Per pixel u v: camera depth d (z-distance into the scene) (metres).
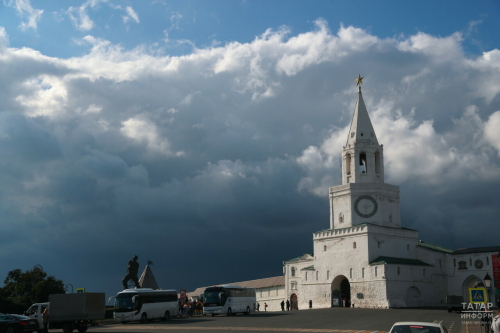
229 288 80.06
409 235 103.50
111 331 54.22
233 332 48.41
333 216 105.31
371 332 47.88
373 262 93.75
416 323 27.33
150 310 69.94
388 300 89.81
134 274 87.38
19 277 109.06
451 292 101.56
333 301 98.31
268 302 124.00
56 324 56.28
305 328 52.66
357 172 104.56
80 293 56.25
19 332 52.91
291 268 115.81
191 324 61.44
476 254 99.19
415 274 96.25
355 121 107.88
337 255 99.62
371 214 101.56
